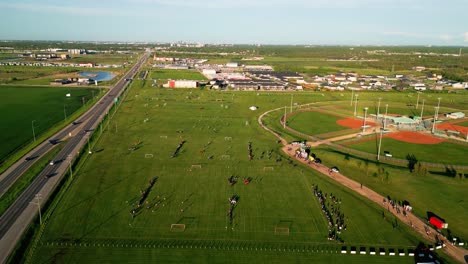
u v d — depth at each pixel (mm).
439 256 87562
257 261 84312
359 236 95000
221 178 128500
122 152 153000
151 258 84062
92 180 124000
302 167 141250
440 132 194125
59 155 147500
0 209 102188
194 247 88625
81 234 92250
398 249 89938
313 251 88438
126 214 102250
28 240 88750
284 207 108812
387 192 121188
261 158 149750
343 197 116312
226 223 99250
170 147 161000
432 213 107812
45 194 112125
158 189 118375
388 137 183625
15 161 139500
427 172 134875
